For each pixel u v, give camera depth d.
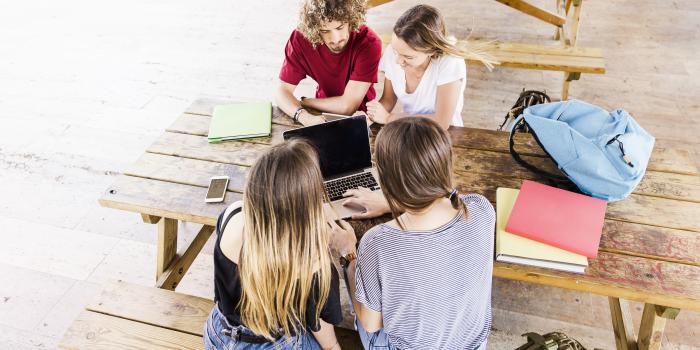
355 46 2.21
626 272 1.41
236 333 1.44
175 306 1.74
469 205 1.15
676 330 2.08
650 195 1.67
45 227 2.76
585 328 2.12
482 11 4.77
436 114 2.07
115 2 5.45
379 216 1.60
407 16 1.92
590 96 3.52
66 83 4.05
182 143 2.01
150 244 2.65
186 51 4.43
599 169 1.57
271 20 4.89
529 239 1.49
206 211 1.68
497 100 3.56
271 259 1.12
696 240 1.50
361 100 2.28
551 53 3.27
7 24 5.05
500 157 1.88
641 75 3.73
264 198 1.08
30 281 2.47
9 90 3.97
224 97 3.78
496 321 2.17
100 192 2.98
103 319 1.70
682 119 3.27
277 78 3.98
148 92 3.89
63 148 3.32
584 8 4.73
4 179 3.08
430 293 1.14
